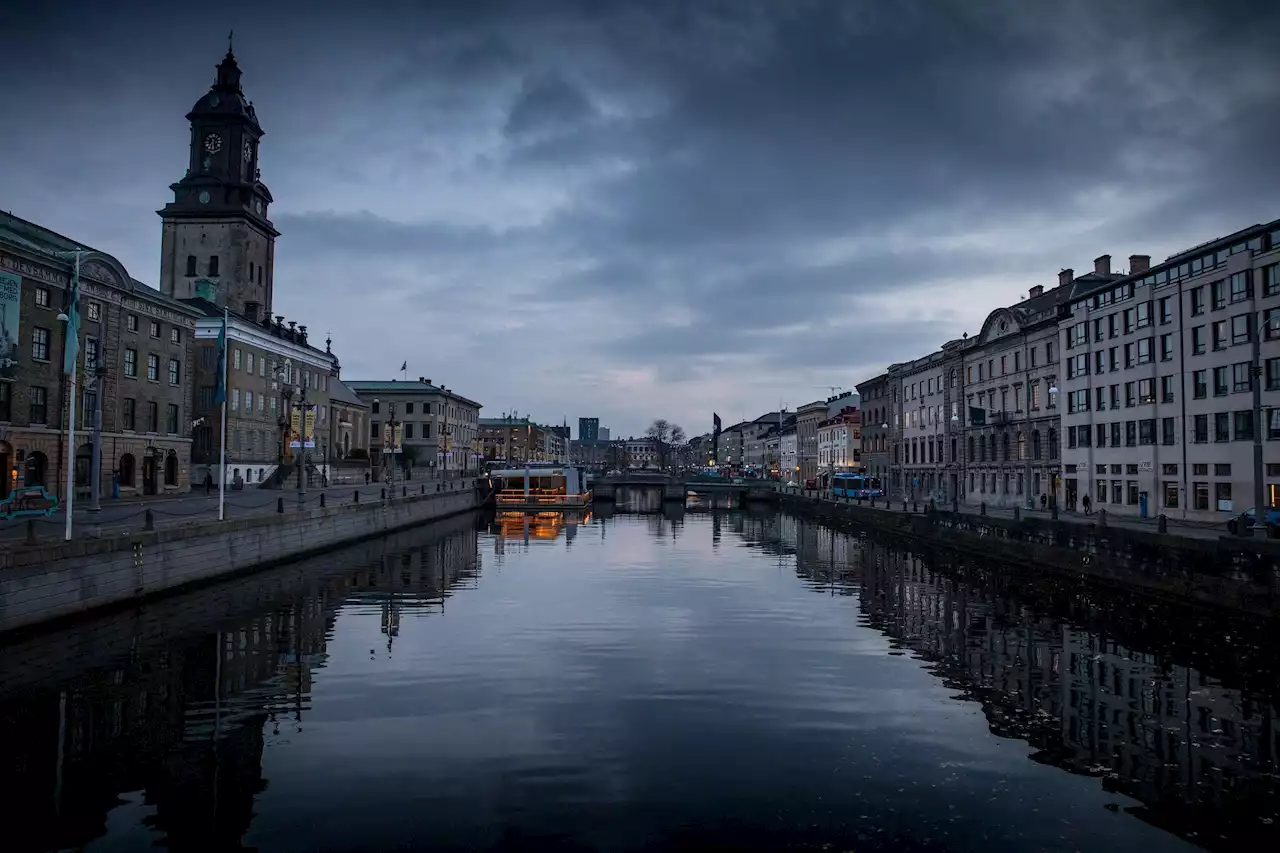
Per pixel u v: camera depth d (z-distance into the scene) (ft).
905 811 40.75
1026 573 126.41
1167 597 93.50
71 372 82.02
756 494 388.16
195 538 100.32
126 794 42.45
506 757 47.70
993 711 56.80
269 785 43.60
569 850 36.60
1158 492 167.12
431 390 416.05
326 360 285.64
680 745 49.88
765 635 81.61
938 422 273.75
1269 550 84.84
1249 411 143.33
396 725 53.31
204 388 211.41
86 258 146.10
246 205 268.82
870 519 213.87
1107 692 61.46
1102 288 184.34
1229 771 45.93
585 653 73.41
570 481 315.58
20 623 70.44
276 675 65.10
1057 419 203.31
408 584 113.70
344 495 194.39
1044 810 40.91
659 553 160.25
